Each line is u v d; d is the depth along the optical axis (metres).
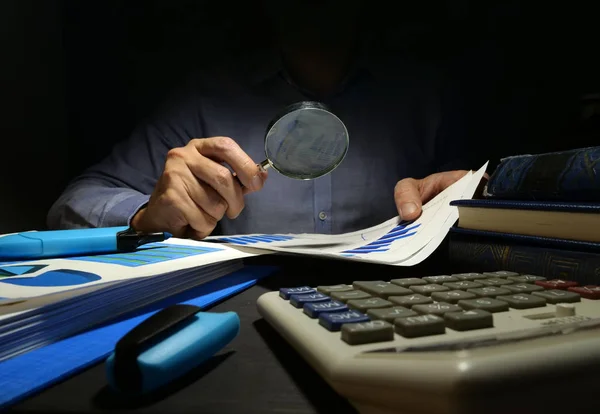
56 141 1.39
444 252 0.66
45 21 1.34
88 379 0.26
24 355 0.29
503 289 0.36
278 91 1.28
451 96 1.34
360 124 1.28
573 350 0.22
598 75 1.41
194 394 0.25
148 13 1.36
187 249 0.56
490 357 0.21
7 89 1.20
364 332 0.25
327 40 1.27
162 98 1.33
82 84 1.42
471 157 1.37
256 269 0.60
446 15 1.35
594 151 0.42
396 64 1.32
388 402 0.22
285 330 0.30
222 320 0.30
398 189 0.80
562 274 0.42
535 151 1.40
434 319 0.27
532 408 0.21
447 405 0.20
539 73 1.44
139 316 0.37
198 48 1.32
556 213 0.43
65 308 0.32
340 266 0.62
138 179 1.24
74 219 0.84
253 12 1.29
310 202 1.22
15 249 0.48
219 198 0.73
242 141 1.27
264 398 0.24
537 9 1.40
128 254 0.52
